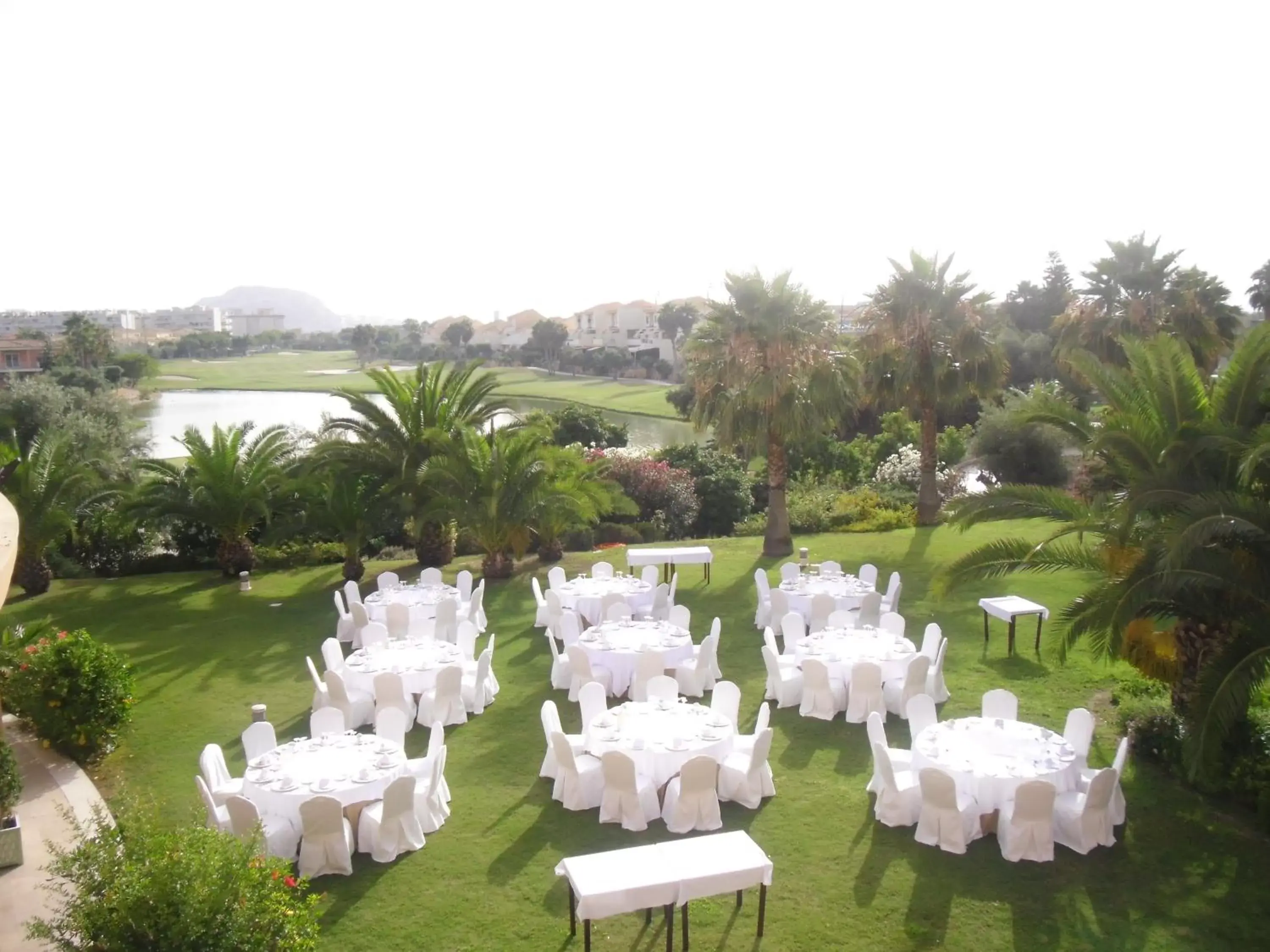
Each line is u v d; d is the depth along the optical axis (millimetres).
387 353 167875
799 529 27000
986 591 19281
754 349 21438
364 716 12719
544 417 25844
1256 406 9734
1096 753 11195
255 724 10156
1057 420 11148
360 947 7699
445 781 10781
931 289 24578
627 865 7375
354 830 9219
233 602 20047
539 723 12828
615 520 27719
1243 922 7789
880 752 9719
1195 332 26875
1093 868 8695
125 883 5984
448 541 23469
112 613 19141
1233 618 9625
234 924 5914
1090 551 10742
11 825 9141
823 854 9047
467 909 8234
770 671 13430
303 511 22375
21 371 90938
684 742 10031
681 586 20562
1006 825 8883
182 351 194250
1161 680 11859
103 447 32250
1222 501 8656
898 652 13195
